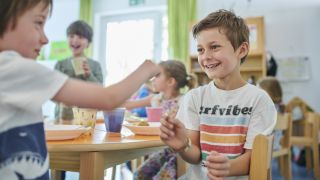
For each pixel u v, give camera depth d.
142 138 0.92
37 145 0.62
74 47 2.10
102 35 4.77
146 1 4.43
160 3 4.36
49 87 0.57
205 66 1.00
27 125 0.61
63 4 4.86
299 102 3.27
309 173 2.90
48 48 4.79
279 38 3.96
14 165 0.58
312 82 3.85
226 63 0.96
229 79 1.01
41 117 0.65
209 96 1.05
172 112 1.37
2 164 0.56
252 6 4.02
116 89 0.63
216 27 0.96
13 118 0.58
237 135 0.95
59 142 0.80
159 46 4.50
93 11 4.69
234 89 1.01
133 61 4.59
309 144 2.83
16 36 0.59
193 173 1.01
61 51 4.73
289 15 3.93
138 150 1.00
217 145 0.97
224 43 0.96
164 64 1.77
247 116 0.95
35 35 0.61
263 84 2.60
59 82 0.58
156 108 1.35
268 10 3.98
